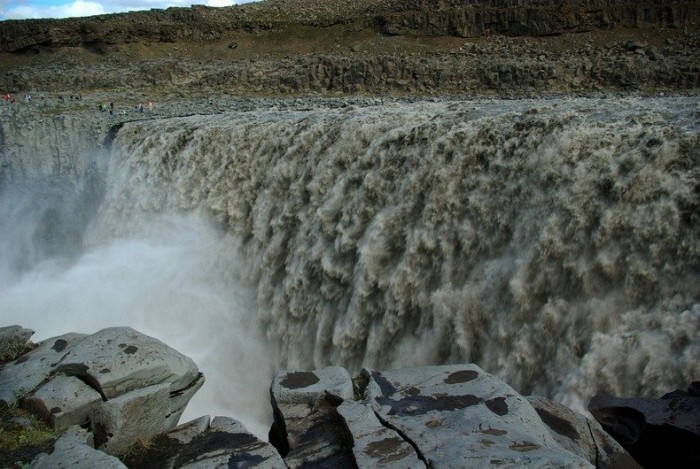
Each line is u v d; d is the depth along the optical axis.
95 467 8.85
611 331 15.41
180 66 54.94
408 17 53.12
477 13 49.75
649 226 15.51
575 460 7.75
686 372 13.48
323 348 21.78
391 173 21.55
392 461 8.14
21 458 9.28
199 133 28.88
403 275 19.84
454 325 18.27
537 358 16.48
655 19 43.03
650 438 9.49
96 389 10.51
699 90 33.28
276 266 24.45
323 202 23.27
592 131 17.75
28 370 11.23
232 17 65.81
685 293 14.59
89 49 64.81
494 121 20.64
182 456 9.68
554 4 47.47
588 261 16.34
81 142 36.69
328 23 58.38
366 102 38.91
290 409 9.99
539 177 18.06
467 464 7.77
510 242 18.20
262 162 26.52
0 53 66.06
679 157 15.80
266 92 47.31
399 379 10.23
